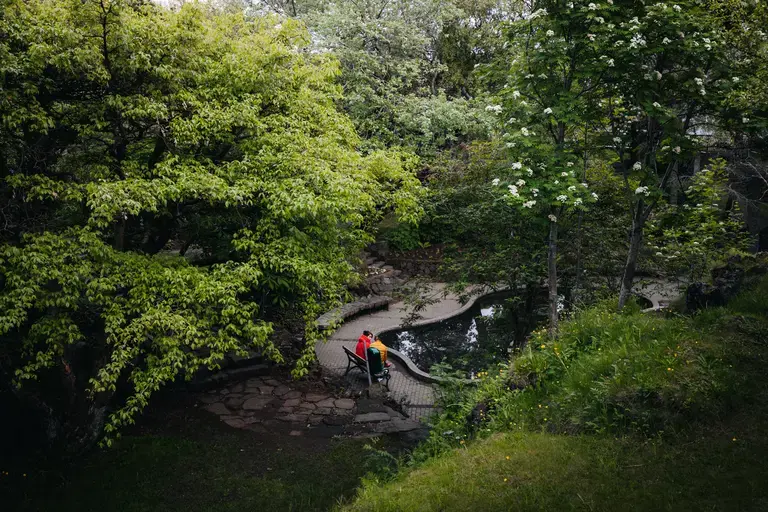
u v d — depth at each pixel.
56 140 7.99
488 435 6.46
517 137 8.51
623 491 4.64
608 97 9.36
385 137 20.03
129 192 6.81
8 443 8.26
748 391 5.61
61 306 7.32
